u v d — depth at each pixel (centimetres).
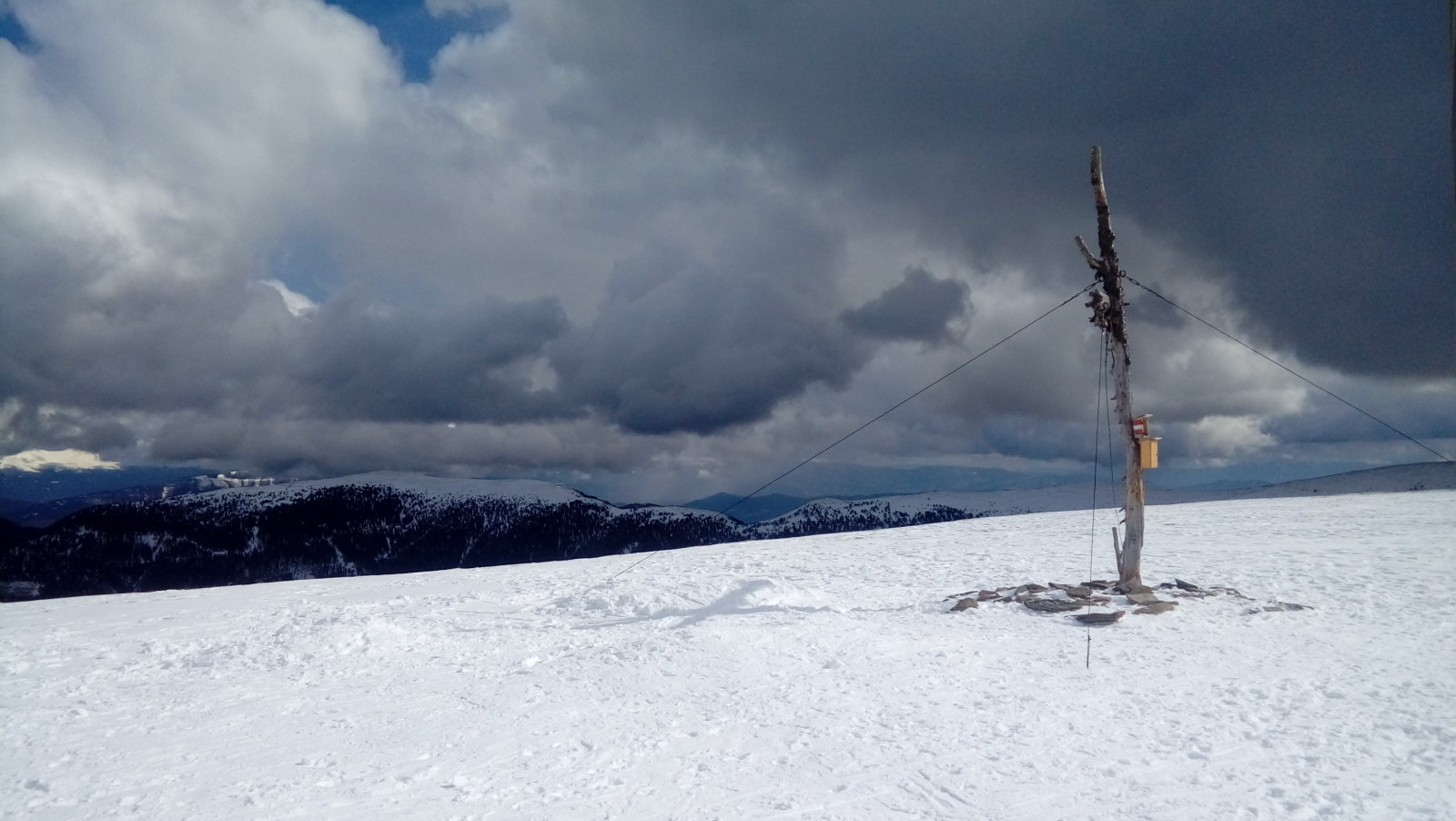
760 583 1892
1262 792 763
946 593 1944
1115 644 1331
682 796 802
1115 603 1595
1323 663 1182
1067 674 1179
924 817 738
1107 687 1106
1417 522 2802
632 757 912
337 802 812
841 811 758
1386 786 764
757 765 880
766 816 751
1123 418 1716
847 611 1730
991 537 3109
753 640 1388
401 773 888
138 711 1171
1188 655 1248
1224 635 1364
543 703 1134
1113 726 955
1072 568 2220
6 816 809
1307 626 1412
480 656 1452
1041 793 780
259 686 1291
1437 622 1416
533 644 1538
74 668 1479
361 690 1248
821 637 1410
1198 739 902
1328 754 848
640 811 771
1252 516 3319
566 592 2277
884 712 1038
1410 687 1052
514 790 829
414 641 1577
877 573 2328
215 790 857
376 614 1980
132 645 1669
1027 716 999
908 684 1155
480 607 2062
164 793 854
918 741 930
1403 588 1703
